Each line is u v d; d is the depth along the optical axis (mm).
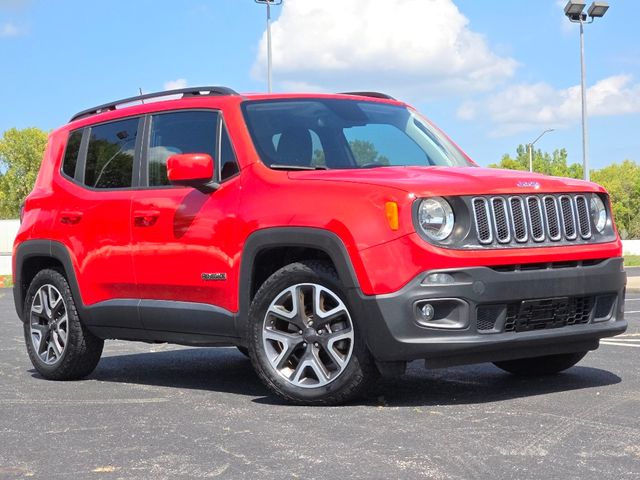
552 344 5152
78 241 6484
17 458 4039
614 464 3643
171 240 5801
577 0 28781
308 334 5117
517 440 4086
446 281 4773
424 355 4793
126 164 6340
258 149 5562
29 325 6871
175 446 4168
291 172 5383
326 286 5039
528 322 5020
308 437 4262
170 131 6113
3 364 7520
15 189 112188
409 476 3523
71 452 4121
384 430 4363
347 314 4984
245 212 5371
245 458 3893
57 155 6996
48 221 6766
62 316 6645
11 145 112625
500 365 6121
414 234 4781
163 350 8359
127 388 6070
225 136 5738
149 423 4746
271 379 5227
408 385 5730
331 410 4945
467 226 4863
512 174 5211
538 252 4996
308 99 6051
